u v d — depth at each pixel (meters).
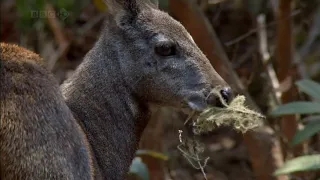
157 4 10.66
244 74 15.52
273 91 13.77
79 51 17.09
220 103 9.91
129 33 9.96
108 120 9.82
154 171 13.29
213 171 15.48
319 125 11.14
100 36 10.08
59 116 8.31
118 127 9.88
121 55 9.94
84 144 8.54
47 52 16.03
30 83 8.25
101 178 9.70
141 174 11.36
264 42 14.87
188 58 9.98
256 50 15.59
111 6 10.04
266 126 13.15
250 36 16.78
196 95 9.90
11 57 8.35
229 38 16.86
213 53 12.32
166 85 9.95
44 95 8.28
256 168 12.76
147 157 13.20
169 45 9.94
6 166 8.06
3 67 8.20
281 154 12.99
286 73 13.66
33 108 8.16
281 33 13.53
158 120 13.36
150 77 9.97
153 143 13.37
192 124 10.52
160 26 10.01
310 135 11.07
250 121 9.91
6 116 8.05
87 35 17.19
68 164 8.21
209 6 15.71
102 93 9.83
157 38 9.92
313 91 11.44
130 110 9.98
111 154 9.82
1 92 8.11
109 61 9.90
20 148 8.02
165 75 9.95
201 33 12.26
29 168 8.02
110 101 9.84
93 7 17.25
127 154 9.99
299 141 11.10
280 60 13.67
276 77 14.95
